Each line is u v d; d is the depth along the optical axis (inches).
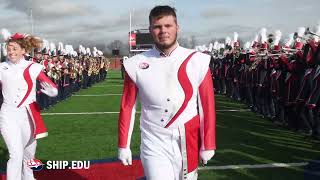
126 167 235.8
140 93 126.2
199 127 124.5
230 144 303.1
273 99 408.5
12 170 180.2
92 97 702.5
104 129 378.0
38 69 189.6
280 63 376.2
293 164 245.1
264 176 220.8
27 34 189.3
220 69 717.3
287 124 377.4
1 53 346.6
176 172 124.6
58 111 520.1
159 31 120.5
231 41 714.2
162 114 123.0
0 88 200.4
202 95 123.1
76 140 327.3
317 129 319.3
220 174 225.3
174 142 123.5
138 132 358.6
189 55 123.5
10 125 183.0
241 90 559.5
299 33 394.9
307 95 329.4
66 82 672.4
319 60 314.7
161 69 122.6
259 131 358.6
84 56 970.7
